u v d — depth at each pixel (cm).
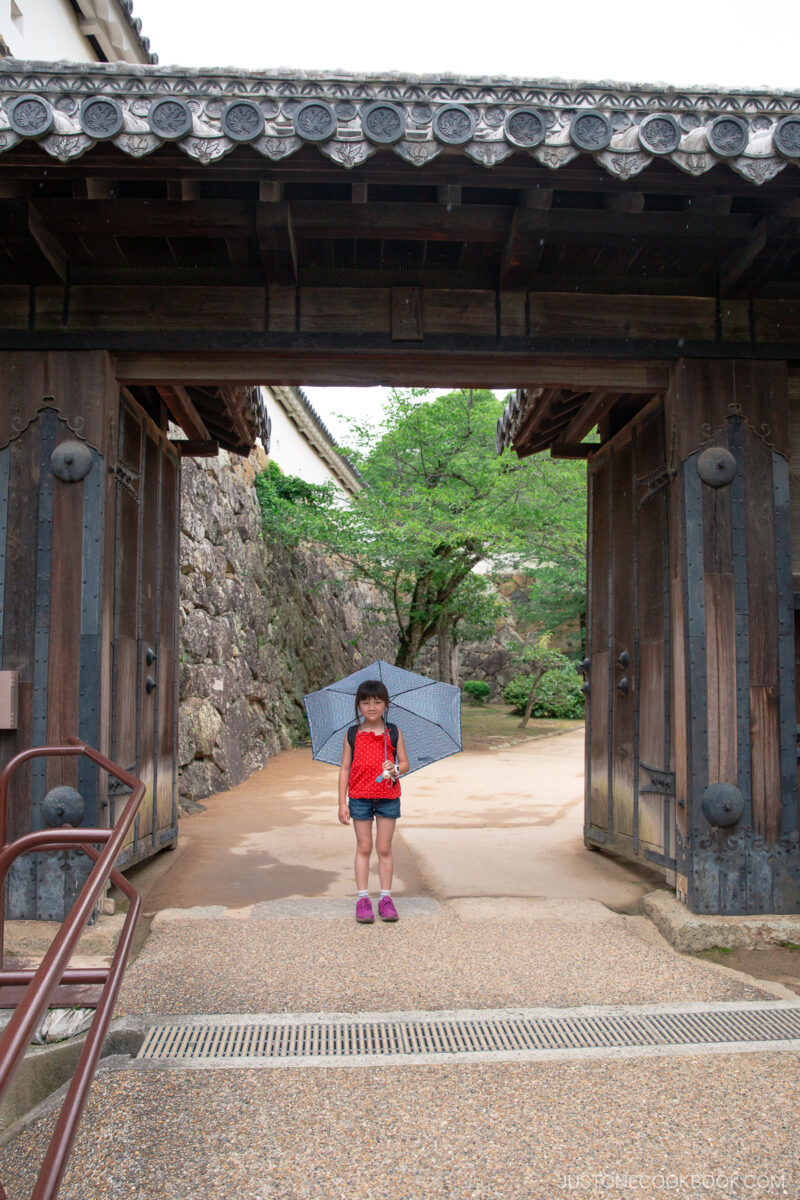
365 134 318
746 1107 242
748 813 418
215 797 886
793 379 466
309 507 1398
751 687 427
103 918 405
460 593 1623
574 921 421
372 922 414
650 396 522
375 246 429
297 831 681
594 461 631
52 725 406
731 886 414
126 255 425
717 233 401
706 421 441
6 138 310
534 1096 247
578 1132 228
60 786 401
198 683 919
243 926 409
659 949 387
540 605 2141
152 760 545
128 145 312
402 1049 280
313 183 371
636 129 323
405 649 1538
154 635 546
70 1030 294
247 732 1069
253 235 397
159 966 353
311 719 457
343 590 1823
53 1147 128
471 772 1112
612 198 372
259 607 1202
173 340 425
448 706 454
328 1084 252
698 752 419
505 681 2331
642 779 505
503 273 418
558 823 723
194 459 962
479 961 365
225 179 347
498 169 344
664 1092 250
